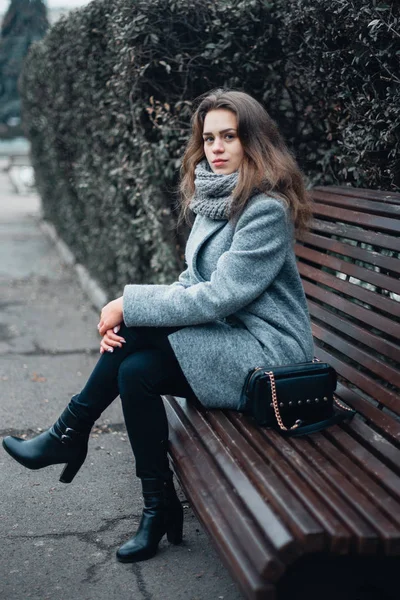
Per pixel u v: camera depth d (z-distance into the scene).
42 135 8.55
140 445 2.41
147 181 4.09
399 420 2.22
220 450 2.11
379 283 2.51
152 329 2.38
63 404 4.04
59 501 2.94
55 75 6.51
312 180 3.54
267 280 2.29
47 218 10.01
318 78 3.21
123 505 2.91
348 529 1.67
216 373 2.29
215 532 1.82
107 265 5.77
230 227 2.38
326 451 2.03
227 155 2.37
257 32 3.63
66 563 2.50
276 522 1.71
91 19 4.49
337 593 1.80
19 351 4.99
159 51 3.73
